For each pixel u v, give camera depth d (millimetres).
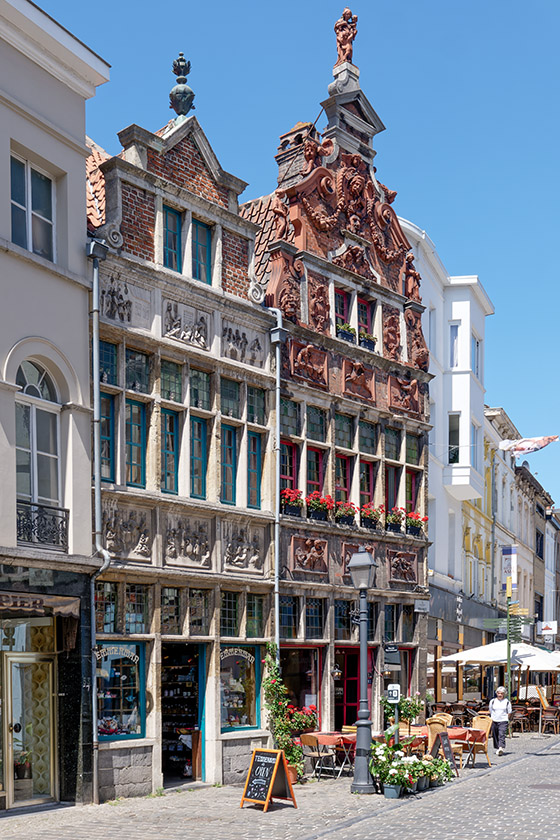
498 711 23594
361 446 22781
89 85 16359
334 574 21234
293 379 20469
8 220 14438
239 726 18469
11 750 14430
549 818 13766
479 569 37812
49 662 15188
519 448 30547
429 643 29125
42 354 14883
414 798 15859
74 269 15680
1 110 14484
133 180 17078
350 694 22000
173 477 17531
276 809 14695
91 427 15672
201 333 18250
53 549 14719
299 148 23016
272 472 19656
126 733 16031
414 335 24969
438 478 30750
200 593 17875
